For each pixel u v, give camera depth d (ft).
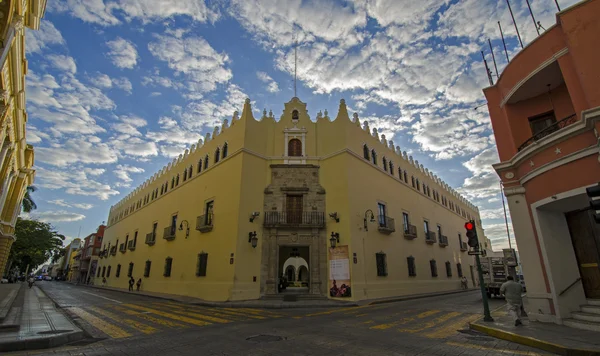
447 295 79.61
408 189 93.15
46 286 130.93
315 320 35.99
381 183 79.82
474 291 96.37
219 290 61.31
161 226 97.09
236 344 23.35
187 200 85.66
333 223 65.98
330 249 64.08
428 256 92.73
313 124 76.69
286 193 69.46
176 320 35.81
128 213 132.87
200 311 45.21
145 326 31.60
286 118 77.46
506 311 40.96
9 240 78.28
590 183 27.66
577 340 22.43
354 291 59.21
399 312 43.37
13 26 28.71
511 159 35.32
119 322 34.04
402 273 76.89
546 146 31.12
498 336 25.95
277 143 74.84
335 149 71.31
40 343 21.95
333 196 68.03
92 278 169.07
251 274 62.23
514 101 38.09
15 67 35.76
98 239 210.18
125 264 118.62
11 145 50.29
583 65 27.63
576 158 28.71
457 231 121.70
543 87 35.68
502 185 36.32
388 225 75.92
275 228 65.77
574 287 30.68
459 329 29.68
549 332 25.35
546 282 31.09
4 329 25.43
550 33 31.68
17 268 237.04
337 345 22.95
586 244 31.91
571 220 33.50
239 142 69.97
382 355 20.21
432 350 21.54
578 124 27.84
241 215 63.82
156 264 93.04
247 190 66.39
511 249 70.85
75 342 24.03
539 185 32.40
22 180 80.12
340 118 72.59
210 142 83.20
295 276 103.60
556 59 30.89
